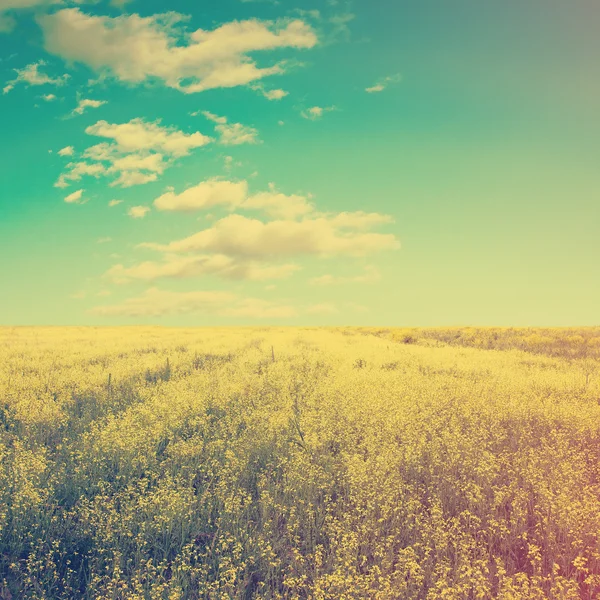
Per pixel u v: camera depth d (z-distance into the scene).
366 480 8.72
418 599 6.06
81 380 17.16
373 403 14.15
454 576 6.36
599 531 7.06
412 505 7.93
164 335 42.94
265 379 18.58
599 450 10.96
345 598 5.76
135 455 10.30
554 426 12.80
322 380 18.41
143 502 7.86
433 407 14.27
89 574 6.61
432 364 23.28
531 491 8.71
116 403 14.50
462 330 55.16
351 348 30.52
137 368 20.14
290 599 6.06
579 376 19.89
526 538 7.26
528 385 17.88
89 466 9.59
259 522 7.75
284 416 12.78
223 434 11.84
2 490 8.16
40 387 16.28
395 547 7.18
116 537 7.11
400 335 42.88
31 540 7.14
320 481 9.04
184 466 9.73
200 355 25.14
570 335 44.72
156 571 6.59
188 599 6.09
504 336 45.31
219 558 6.56
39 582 6.26
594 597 6.05
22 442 10.52
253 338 38.19
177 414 13.12
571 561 6.51
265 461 10.27
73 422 12.54
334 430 12.08
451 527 7.38
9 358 23.08
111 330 55.81
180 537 7.41
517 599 5.61
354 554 6.73
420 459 10.13
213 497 8.56
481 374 20.84
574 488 8.60
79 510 7.91
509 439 11.85
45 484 8.74
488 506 8.16
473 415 13.50
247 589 6.33
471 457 10.12
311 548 7.13
